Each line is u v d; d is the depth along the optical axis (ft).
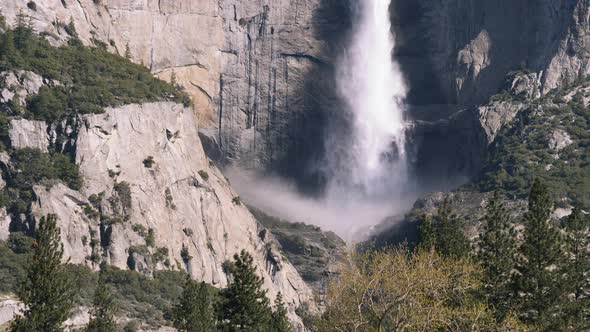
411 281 359.87
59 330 391.04
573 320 387.75
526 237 398.42
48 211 548.72
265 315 437.17
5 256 514.68
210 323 444.55
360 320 360.48
